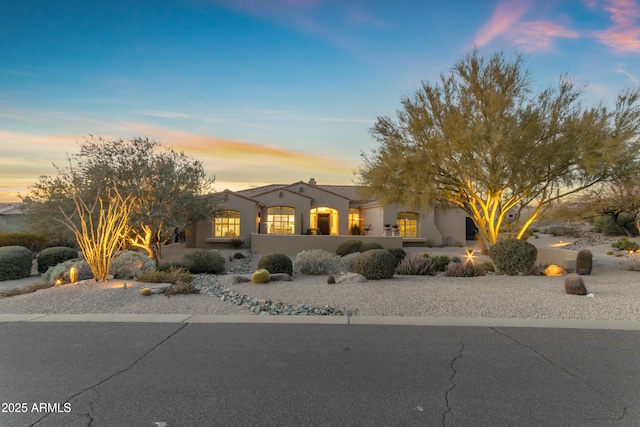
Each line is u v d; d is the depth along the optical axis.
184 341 6.20
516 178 15.37
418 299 9.20
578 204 31.33
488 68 15.31
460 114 15.35
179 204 22.53
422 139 16.41
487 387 4.52
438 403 4.13
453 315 7.93
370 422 3.76
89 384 4.60
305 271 14.14
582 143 14.32
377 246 21.92
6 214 33.62
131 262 12.95
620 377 4.81
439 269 17.16
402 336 6.48
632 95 14.69
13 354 5.62
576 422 3.76
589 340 6.27
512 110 15.01
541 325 7.16
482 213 18.20
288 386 4.54
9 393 4.38
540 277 13.36
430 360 5.37
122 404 4.11
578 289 9.80
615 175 15.69
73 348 5.88
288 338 6.36
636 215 29.34
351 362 5.29
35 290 10.60
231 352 5.68
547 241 34.91
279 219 31.33
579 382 4.66
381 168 16.69
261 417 3.85
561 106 15.12
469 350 5.78
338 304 8.80
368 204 32.16
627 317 7.72
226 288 10.98
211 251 18.16
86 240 11.56
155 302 9.01
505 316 7.85
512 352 5.70
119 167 20.83
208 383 4.62
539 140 15.20
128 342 6.16
